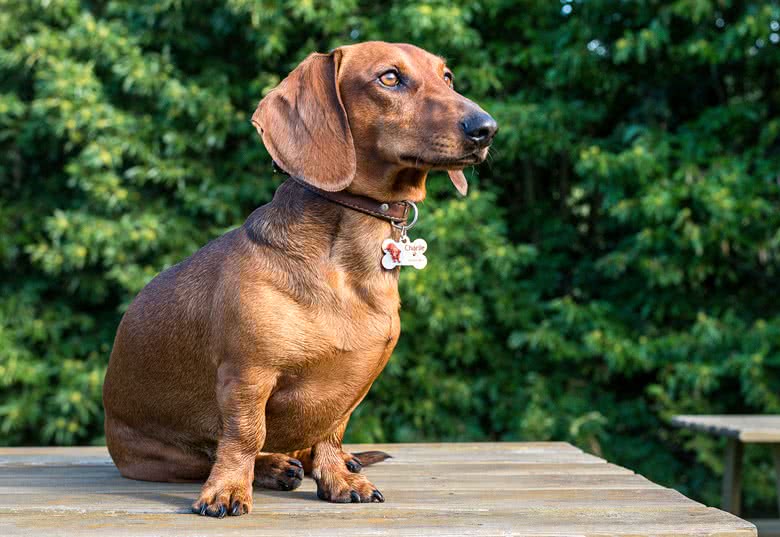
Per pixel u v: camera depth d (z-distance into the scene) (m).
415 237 6.34
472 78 6.60
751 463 6.41
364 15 6.97
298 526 2.01
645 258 6.31
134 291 6.66
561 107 6.55
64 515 2.13
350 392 2.25
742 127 6.43
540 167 7.75
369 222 2.21
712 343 6.20
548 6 6.93
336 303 2.17
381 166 2.22
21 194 7.90
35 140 7.68
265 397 2.17
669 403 6.57
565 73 6.60
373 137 2.21
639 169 5.94
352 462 2.59
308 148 2.20
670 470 6.76
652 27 5.95
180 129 7.07
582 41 6.43
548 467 3.04
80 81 6.55
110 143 6.66
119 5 6.93
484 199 6.48
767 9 5.67
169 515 2.12
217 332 2.23
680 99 7.13
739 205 5.82
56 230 6.59
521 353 7.06
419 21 5.93
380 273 2.23
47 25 7.40
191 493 2.43
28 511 2.18
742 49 6.05
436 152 2.13
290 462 2.49
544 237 7.33
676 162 6.43
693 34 6.32
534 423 6.36
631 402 7.05
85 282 7.29
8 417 6.87
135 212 6.99
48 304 7.55
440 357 7.12
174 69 7.00
